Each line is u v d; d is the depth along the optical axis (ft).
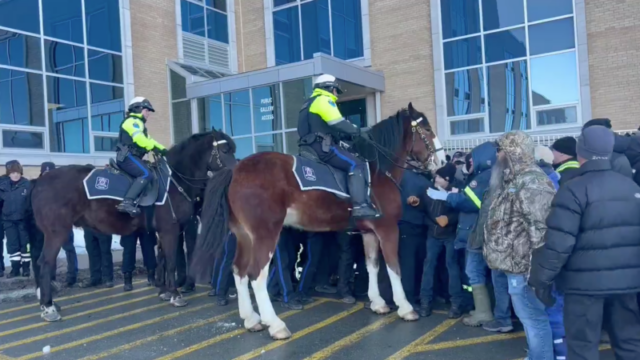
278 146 49.57
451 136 49.21
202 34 58.39
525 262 12.25
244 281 18.92
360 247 23.08
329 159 18.60
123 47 50.31
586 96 43.04
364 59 53.31
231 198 17.97
